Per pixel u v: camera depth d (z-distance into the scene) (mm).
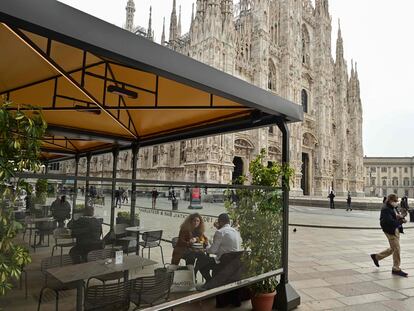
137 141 10859
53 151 13867
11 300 3400
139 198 5168
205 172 32750
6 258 2893
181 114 7719
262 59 39750
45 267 3730
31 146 2906
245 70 38938
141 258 4547
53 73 6504
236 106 6430
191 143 35031
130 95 6371
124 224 5066
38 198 3684
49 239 3822
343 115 55250
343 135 54719
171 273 4500
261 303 5523
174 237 4910
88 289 3713
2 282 2877
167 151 39844
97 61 5953
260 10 40688
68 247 4055
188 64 4297
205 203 5043
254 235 5605
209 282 4898
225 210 5270
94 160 53594
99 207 4777
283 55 44688
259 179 6250
